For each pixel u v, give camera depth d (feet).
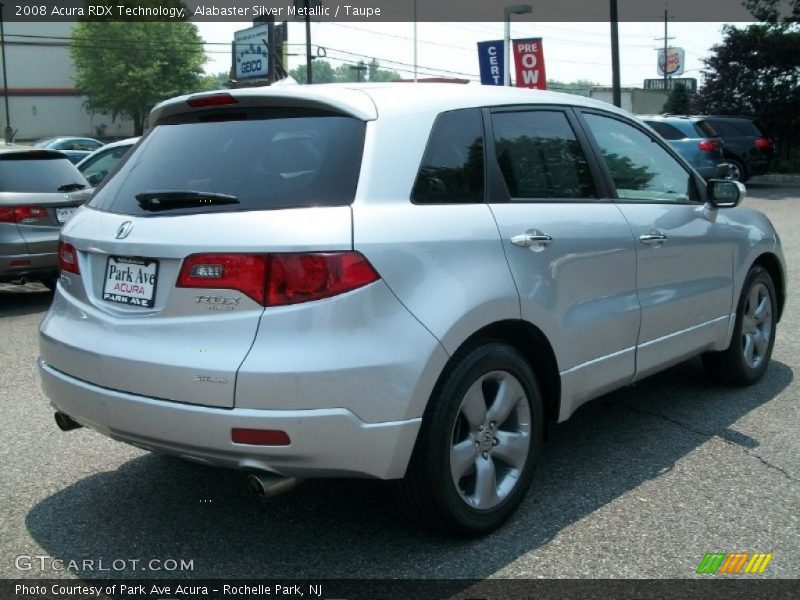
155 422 9.71
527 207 11.80
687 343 15.21
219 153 10.89
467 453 10.76
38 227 26.40
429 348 9.87
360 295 9.47
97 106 216.95
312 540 11.16
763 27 84.58
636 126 14.96
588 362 12.62
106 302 10.66
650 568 10.37
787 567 10.40
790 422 15.61
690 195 15.76
